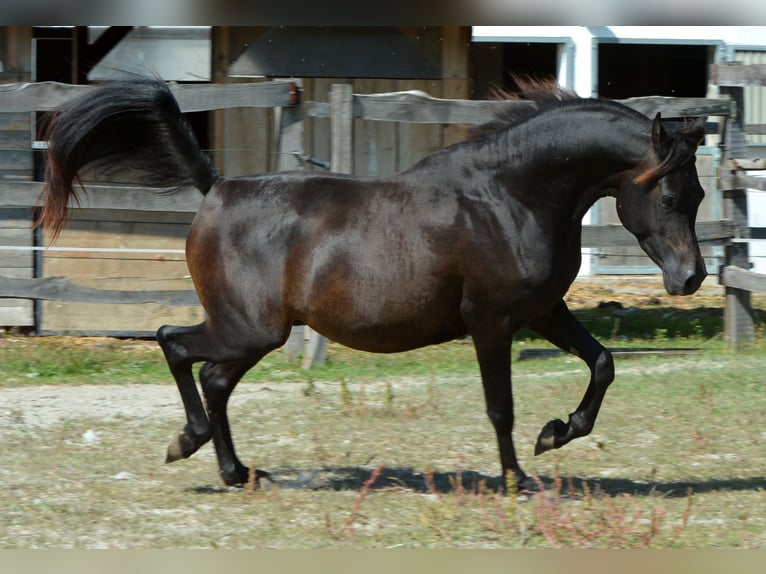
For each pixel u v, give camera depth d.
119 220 17.55
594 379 9.00
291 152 15.48
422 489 9.84
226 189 9.51
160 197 15.79
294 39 20.34
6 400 13.70
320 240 9.04
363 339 9.15
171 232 17.69
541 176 8.73
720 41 22.42
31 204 15.96
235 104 15.32
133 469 10.52
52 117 9.66
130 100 9.49
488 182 8.84
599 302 20.22
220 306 9.29
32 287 15.75
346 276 8.96
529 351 16.42
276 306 9.20
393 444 11.47
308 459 10.93
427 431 12.00
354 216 9.04
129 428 12.23
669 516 8.82
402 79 20.44
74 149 9.55
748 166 16.30
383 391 14.00
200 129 21.88
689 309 19.84
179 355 9.43
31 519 8.85
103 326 17.69
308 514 8.98
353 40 20.36
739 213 16.61
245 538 8.32
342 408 13.03
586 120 8.70
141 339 17.77
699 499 9.33
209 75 20.66
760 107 23.11
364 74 20.42
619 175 8.75
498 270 8.74
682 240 8.53
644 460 10.77
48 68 20.55
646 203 8.59
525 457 10.91
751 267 16.84
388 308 8.93
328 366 15.73
